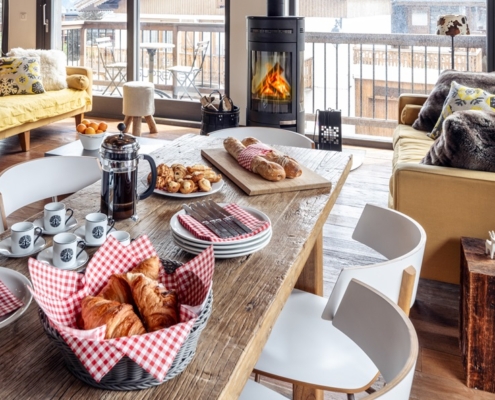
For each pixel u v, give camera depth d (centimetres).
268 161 194
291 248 141
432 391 205
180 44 673
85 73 616
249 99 528
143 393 85
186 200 176
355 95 619
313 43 620
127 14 673
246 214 154
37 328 104
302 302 179
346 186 444
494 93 410
